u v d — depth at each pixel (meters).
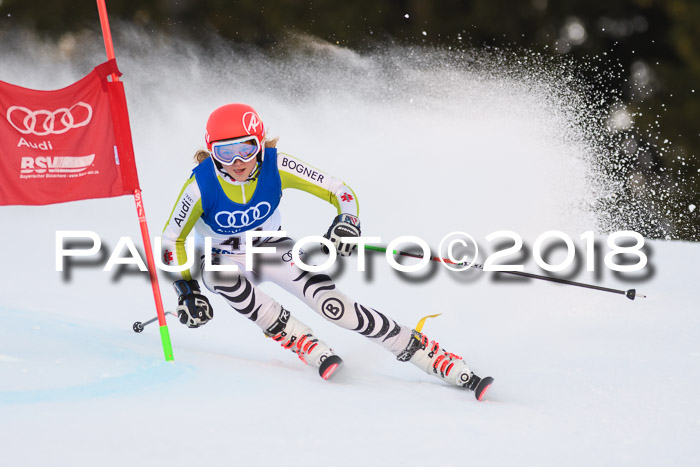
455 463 9.91
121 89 14.99
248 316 14.68
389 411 12.19
